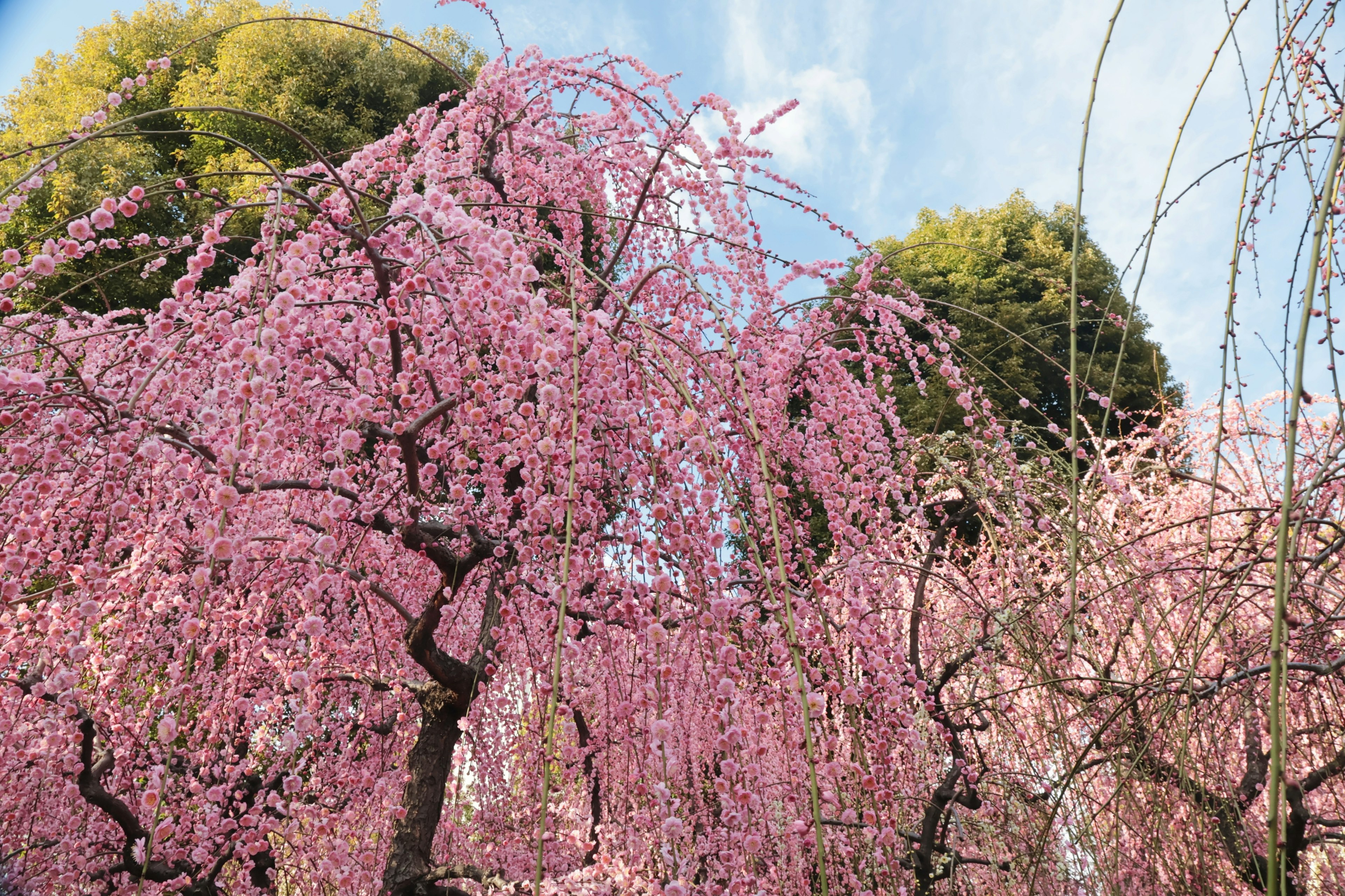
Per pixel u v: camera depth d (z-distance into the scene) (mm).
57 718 2354
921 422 7219
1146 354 8773
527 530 2113
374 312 2383
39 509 1884
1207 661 2625
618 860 2531
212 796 2162
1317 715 2365
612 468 2088
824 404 2658
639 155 3059
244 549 2029
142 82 1822
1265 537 1995
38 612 1884
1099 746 2090
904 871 2023
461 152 2949
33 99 8109
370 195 1823
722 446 2170
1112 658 2693
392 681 2828
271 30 8031
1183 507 3750
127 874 2678
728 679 1448
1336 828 2855
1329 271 1143
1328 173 942
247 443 1585
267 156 7422
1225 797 1986
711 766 2297
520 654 2773
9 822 2592
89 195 6320
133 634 2461
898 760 2432
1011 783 2805
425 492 2811
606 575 2107
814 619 2018
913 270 9812
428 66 8812
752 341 2650
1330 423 2555
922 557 3275
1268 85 1301
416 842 2842
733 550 2594
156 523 2311
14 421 1650
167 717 1168
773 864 2232
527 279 1554
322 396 2529
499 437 2268
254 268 1807
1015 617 2543
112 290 6219
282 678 2625
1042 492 2883
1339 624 1793
